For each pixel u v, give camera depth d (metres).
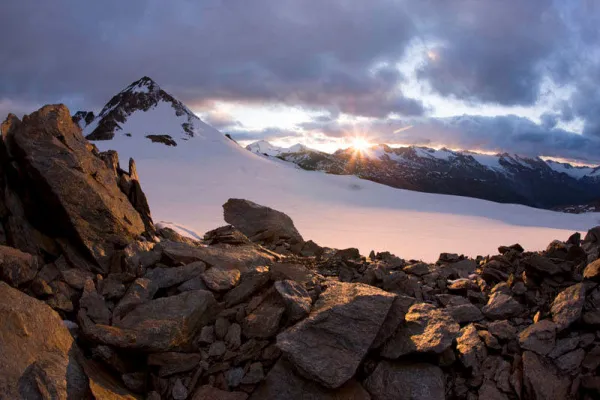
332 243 86.56
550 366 7.69
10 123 9.87
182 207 137.75
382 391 7.42
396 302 8.50
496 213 161.12
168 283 9.14
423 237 98.75
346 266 11.77
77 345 7.40
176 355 7.61
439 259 13.84
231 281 9.22
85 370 6.76
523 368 7.62
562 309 8.54
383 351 7.84
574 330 8.37
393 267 12.48
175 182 181.62
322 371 7.10
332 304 8.16
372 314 7.89
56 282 8.61
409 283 10.52
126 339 7.29
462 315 9.18
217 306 8.70
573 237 12.16
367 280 10.60
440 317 8.29
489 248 84.25
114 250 9.74
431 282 10.95
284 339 7.43
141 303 8.34
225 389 7.46
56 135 10.20
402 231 109.81
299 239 16.03
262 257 10.99
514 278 10.19
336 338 7.57
